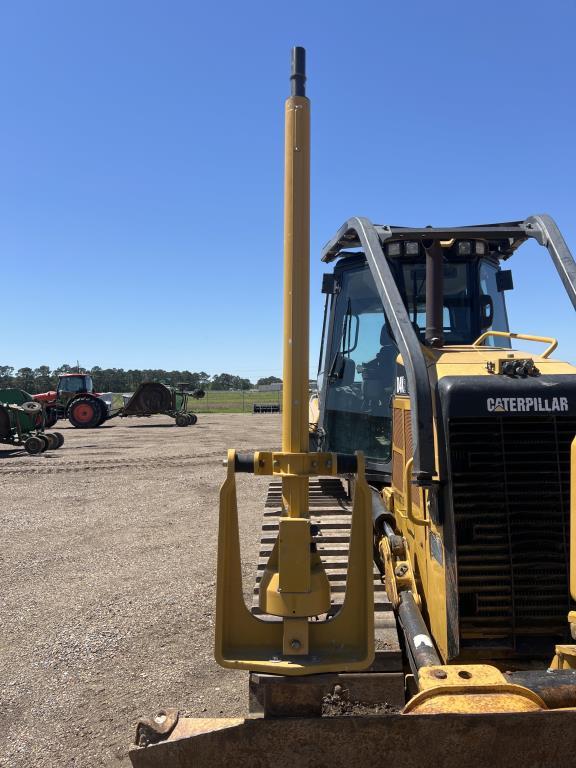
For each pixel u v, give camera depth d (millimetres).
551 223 3533
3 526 8664
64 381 28109
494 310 5180
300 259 2344
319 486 6273
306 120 2350
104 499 10500
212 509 9719
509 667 2572
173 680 4297
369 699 3201
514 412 2543
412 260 4852
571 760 1841
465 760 1845
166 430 24172
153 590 6086
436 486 2658
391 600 3334
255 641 2303
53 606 5680
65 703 4004
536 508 2545
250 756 1902
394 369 4973
